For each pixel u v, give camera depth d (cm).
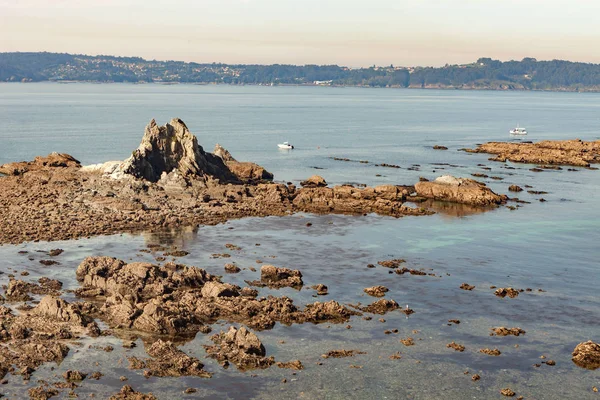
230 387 5784
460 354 6538
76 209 11588
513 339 6919
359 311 7569
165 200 12406
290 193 13612
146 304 7231
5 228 10338
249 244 10156
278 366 6172
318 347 6606
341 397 5678
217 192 13062
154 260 9175
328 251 9906
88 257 8506
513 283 8644
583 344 6606
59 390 5631
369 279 8688
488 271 9112
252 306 7425
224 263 9162
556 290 8406
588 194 14675
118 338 6644
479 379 6053
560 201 13875
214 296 7675
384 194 13612
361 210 12656
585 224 11831
